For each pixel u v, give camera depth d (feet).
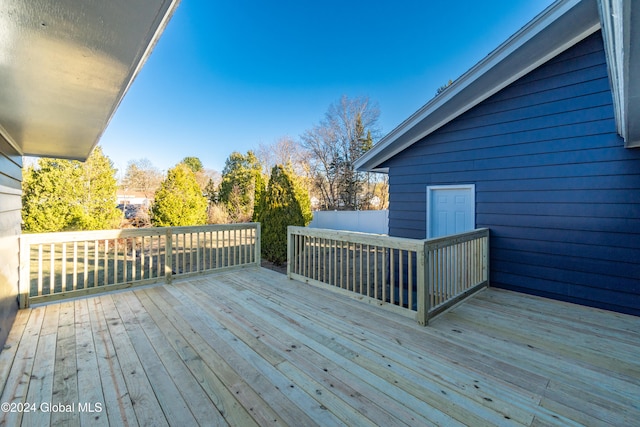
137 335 9.61
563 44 12.00
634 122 7.70
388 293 17.53
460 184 15.43
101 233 13.91
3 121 9.17
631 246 11.05
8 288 10.05
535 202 13.14
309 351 8.55
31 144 12.84
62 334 9.70
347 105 68.44
